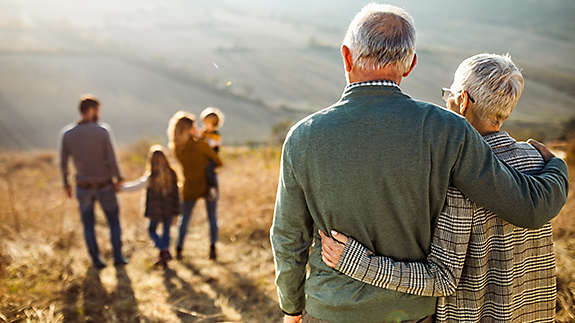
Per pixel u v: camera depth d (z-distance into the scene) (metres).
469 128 1.18
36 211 5.27
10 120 64.69
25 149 50.28
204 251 4.39
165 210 4.07
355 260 1.21
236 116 73.19
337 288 1.27
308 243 1.37
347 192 1.19
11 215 5.04
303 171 1.24
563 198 1.31
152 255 4.39
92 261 4.04
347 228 1.24
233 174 6.70
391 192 1.17
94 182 4.03
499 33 183.12
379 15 1.26
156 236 4.09
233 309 3.11
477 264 1.27
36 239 4.47
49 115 68.62
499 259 1.30
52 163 11.52
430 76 90.94
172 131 4.17
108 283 3.61
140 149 11.09
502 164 1.23
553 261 1.41
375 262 1.21
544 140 7.56
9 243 4.02
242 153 9.86
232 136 60.22
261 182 5.62
